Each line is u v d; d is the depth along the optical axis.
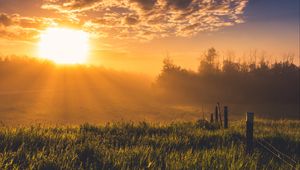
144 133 13.20
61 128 13.39
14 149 8.23
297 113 71.25
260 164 8.07
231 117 56.19
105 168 6.73
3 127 11.05
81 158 7.46
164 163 7.18
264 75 114.44
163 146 9.91
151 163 6.85
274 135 12.85
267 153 9.67
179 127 14.94
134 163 7.08
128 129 13.58
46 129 12.59
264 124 21.11
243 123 19.84
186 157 7.57
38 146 8.72
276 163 8.02
